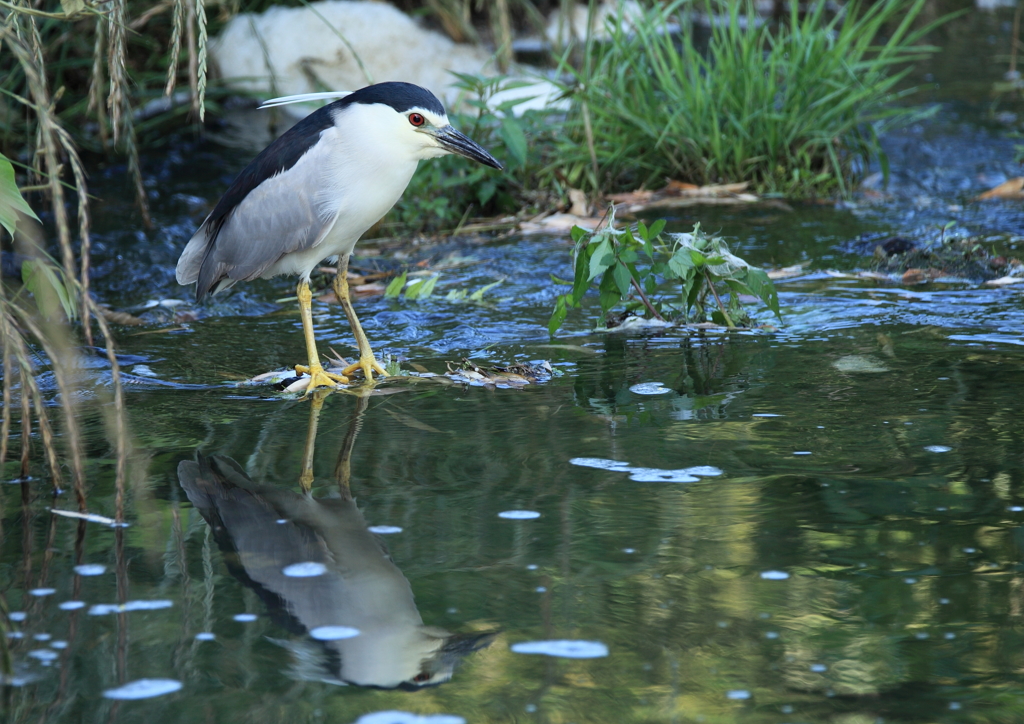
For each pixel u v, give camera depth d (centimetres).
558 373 739
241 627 421
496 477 558
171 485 556
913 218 1138
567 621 421
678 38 1995
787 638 406
